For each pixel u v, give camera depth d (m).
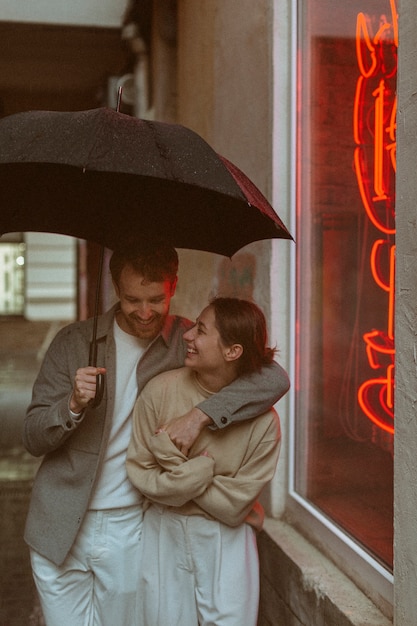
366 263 2.86
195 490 2.18
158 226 2.54
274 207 3.37
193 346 2.25
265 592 3.18
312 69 3.26
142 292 2.22
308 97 3.29
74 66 8.97
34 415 2.32
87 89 10.36
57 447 2.32
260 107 3.54
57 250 25.59
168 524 2.35
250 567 2.38
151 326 2.30
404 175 2.05
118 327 2.43
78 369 2.17
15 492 5.70
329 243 3.14
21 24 7.05
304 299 3.31
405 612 2.05
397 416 2.10
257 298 3.54
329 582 2.63
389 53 2.65
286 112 3.36
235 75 3.96
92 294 13.34
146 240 2.27
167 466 2.20
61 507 2.34
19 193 2.44
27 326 23.19
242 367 2.28
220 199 2.30
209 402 2.20
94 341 2.31
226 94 4.16
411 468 2.01
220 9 4.26
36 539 2.36
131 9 6.82
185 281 5.21
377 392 2.76
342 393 3.01
